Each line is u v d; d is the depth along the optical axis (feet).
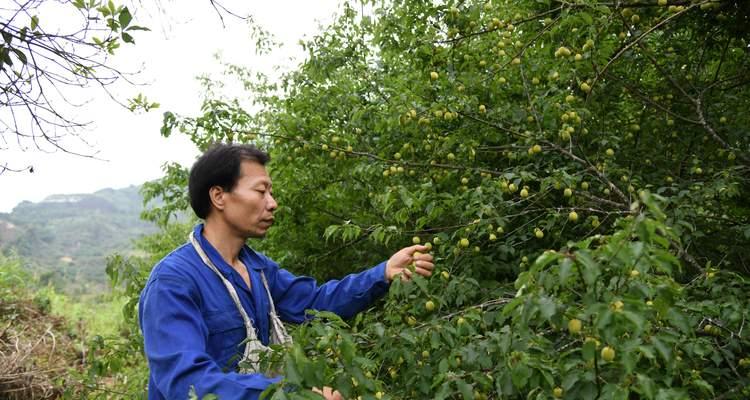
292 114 16.44
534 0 12.11
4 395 19.38
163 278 7.14
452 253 10.98
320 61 15.51
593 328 5.60
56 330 30.01
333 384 6.17
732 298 8.16
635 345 5.13
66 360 24.41
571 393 5.83
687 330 5.74
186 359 6.40
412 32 12.89
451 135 12.37
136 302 11.64
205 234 8.09
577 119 10.68
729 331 8.61
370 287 8.86
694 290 9.31
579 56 10.79
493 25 11.57
